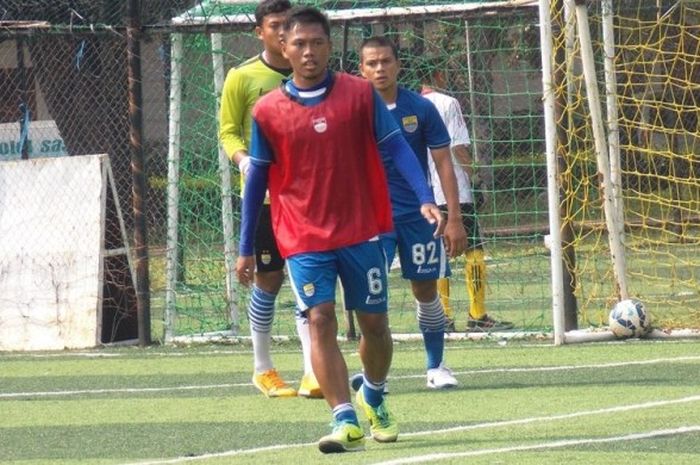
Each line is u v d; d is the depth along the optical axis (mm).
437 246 30953
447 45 51875
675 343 38406
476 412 28578
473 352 38438
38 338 43531
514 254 57688
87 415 30625
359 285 24047
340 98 23734
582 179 40906
